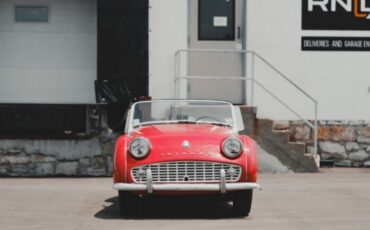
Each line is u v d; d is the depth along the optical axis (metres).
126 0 18.19
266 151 17.42
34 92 18.94
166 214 11.92
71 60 18.97
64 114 17.39
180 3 18.56
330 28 19.02
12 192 14.53
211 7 19.02
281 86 18.94
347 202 13.20
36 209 12.39
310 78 19.00
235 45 19.08
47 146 17.30
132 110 12.66
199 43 19.02
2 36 18.89
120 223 10.88
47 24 18.94
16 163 17.25
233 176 10.93
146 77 18.16
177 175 10.86
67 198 13.72
